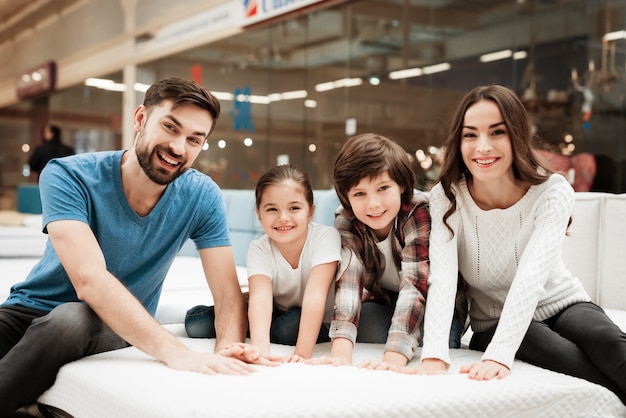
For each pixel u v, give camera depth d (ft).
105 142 30.76
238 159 24.31
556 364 4.85
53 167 5.14
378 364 4.63
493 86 5.37
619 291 7.22
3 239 12.07
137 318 4.55
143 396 3.75
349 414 3.57
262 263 5.71
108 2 29.45
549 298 5.33
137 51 27.27
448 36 20.39
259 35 21.53
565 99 19.11
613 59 18.08
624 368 4.52
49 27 35.96
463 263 5.70
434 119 20.13
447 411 3.81
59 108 36.52
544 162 5.43
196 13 22.99
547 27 19.39
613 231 7.29
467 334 6.61
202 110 4.98
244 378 4.07
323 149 22.40
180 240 5.65
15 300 5.33
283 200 5.45
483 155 5.18
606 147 18.24
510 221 5.41
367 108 21.52
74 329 4.67
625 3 17.63
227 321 5.41
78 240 4.78
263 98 23.57
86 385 4.27
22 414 5.09
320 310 5.30
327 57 22.12
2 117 43.37
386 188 5.36
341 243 5.74
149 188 5.26
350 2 18.61
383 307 5.94
